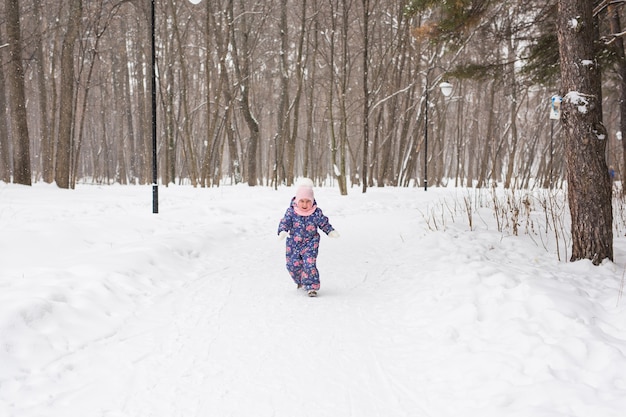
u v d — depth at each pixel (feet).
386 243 30.25
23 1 79.82
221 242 29.89
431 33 38.81
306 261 19.43
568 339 12.72
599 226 22.43
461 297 17.65
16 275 18.29
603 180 22.35
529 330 13.89
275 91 128.36
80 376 11.96
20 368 11.75
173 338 14.57
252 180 87.40
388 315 17.01
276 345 14.17
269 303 18.31
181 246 25.80
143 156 107.24
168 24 102.78
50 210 37.65
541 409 9.77
